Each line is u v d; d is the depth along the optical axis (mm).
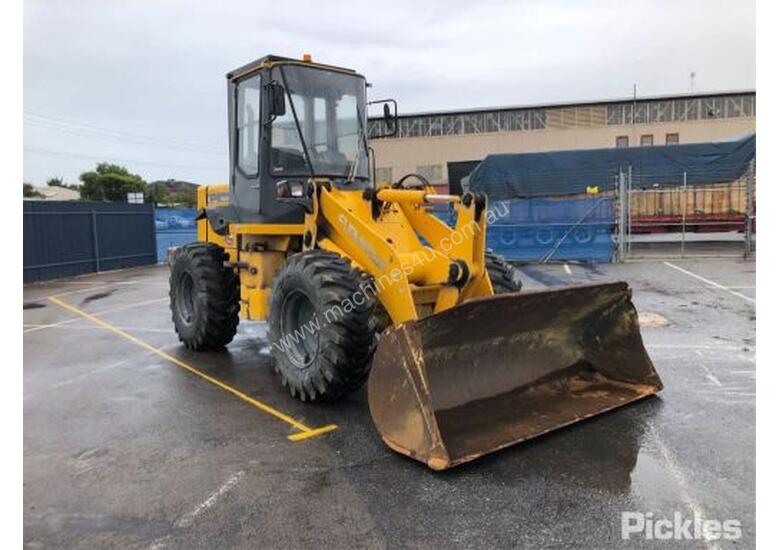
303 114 6062
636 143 40094
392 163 43031
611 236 16750
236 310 7242
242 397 5664
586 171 18625
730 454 4176
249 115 6398
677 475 3889
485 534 3262
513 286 5785
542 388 5227
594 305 5375
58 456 4402
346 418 5016
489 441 4270
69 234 17688
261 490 3809
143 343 8117
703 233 19891
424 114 42688
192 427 4930
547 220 17062
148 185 57188
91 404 5582
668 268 14586
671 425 4703
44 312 11109
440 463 3920
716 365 6336
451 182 23078
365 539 3238
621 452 4234
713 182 18219
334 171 6234
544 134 41188
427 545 3172
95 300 12609
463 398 4742
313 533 3305
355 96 6484
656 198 20125
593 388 5402
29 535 3334
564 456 4191
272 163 6070
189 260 7266
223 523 3432
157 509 3604
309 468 4098
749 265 14594
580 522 3359
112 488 3881
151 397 5738
